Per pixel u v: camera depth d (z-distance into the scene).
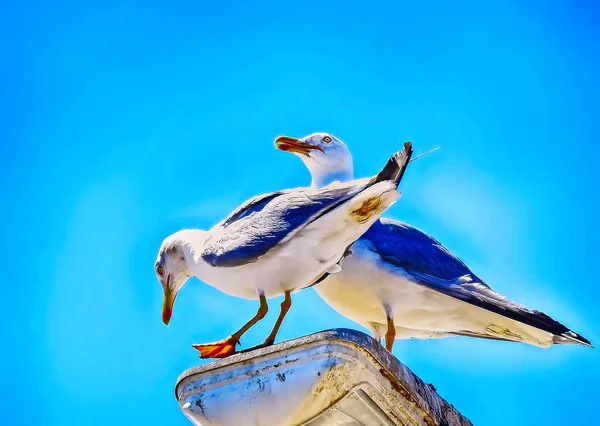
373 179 10.47
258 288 11.02
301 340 8.52
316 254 10.86
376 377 8.59
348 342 8.41
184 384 8.94
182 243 11.88
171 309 12.14
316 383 8.47
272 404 8.62
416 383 9.04
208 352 11.02
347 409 8.87
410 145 10.25
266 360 8.65
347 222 10.70
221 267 11.12
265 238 10.85
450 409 9.41
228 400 8.72
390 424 8.97
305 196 11.00
